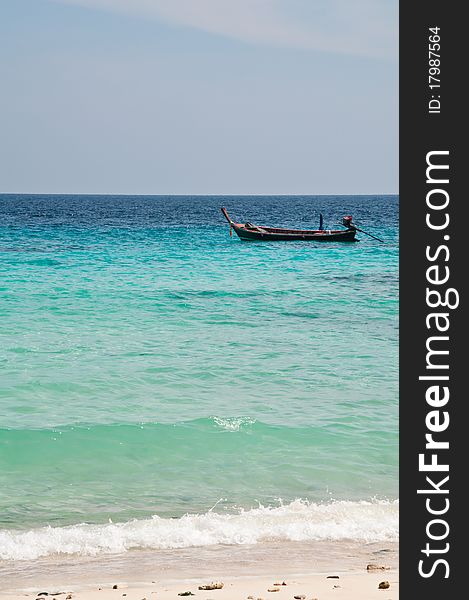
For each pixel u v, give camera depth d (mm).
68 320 24750
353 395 16359
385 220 106625
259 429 13906
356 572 8469
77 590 7832
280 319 25969
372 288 34344
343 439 13531
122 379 17484
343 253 51094
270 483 11609
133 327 23875
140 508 10602
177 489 11352
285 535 9742
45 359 19203
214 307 28219
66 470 12039
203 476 11883
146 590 7770
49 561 8859
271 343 21797
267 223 102375
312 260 46688
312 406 15531
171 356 19875
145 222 94812
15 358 19250
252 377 17891
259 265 43438
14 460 12352
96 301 28719
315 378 17844
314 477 11859
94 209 154250
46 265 40688
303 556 9070
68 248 52094
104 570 8555
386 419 14656
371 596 7430
